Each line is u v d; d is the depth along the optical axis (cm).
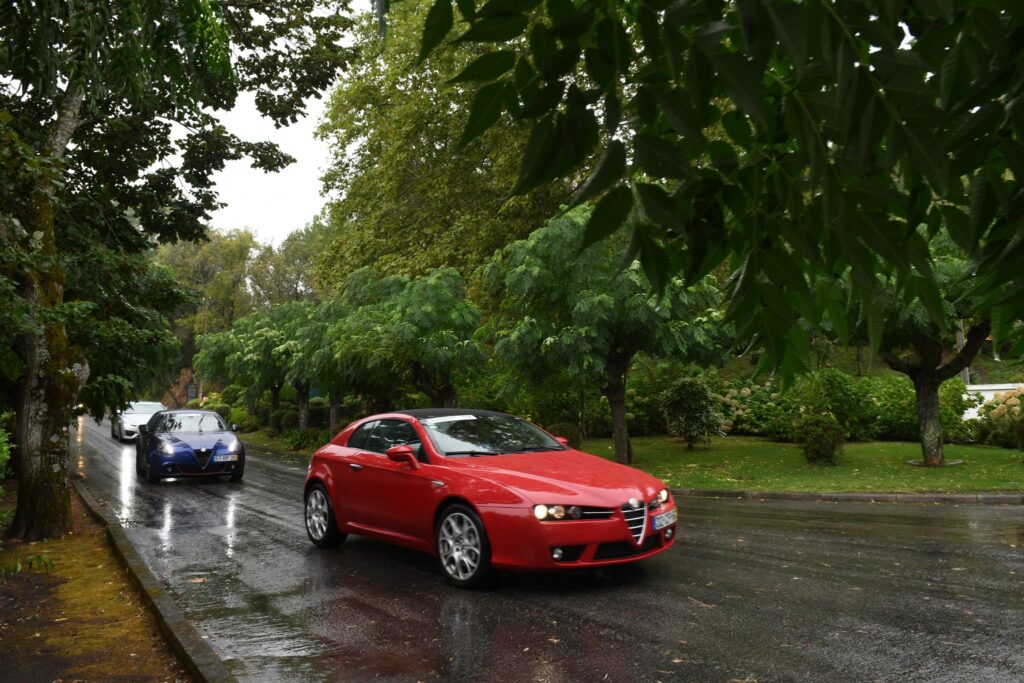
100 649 533
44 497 985
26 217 970
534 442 815
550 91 120
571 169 122
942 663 454
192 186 1438
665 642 509
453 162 2427
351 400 2944
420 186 2614
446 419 830
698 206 149
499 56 126
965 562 726
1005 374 2838
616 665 469
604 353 1551
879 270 142
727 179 146
